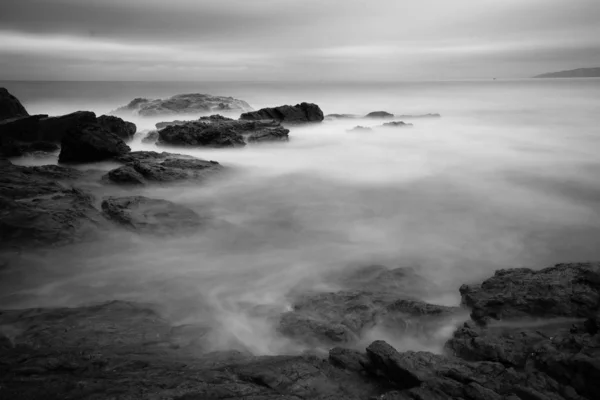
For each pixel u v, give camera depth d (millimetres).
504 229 17812
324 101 113875
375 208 20625
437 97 120688
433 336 9539
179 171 22641
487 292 10125
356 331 9797
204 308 11422
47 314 10125
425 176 26781
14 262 12898
